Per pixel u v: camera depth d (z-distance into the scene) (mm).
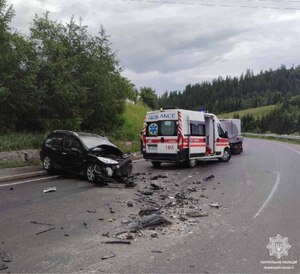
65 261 5453
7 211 8398
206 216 8008
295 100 129125
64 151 13594
